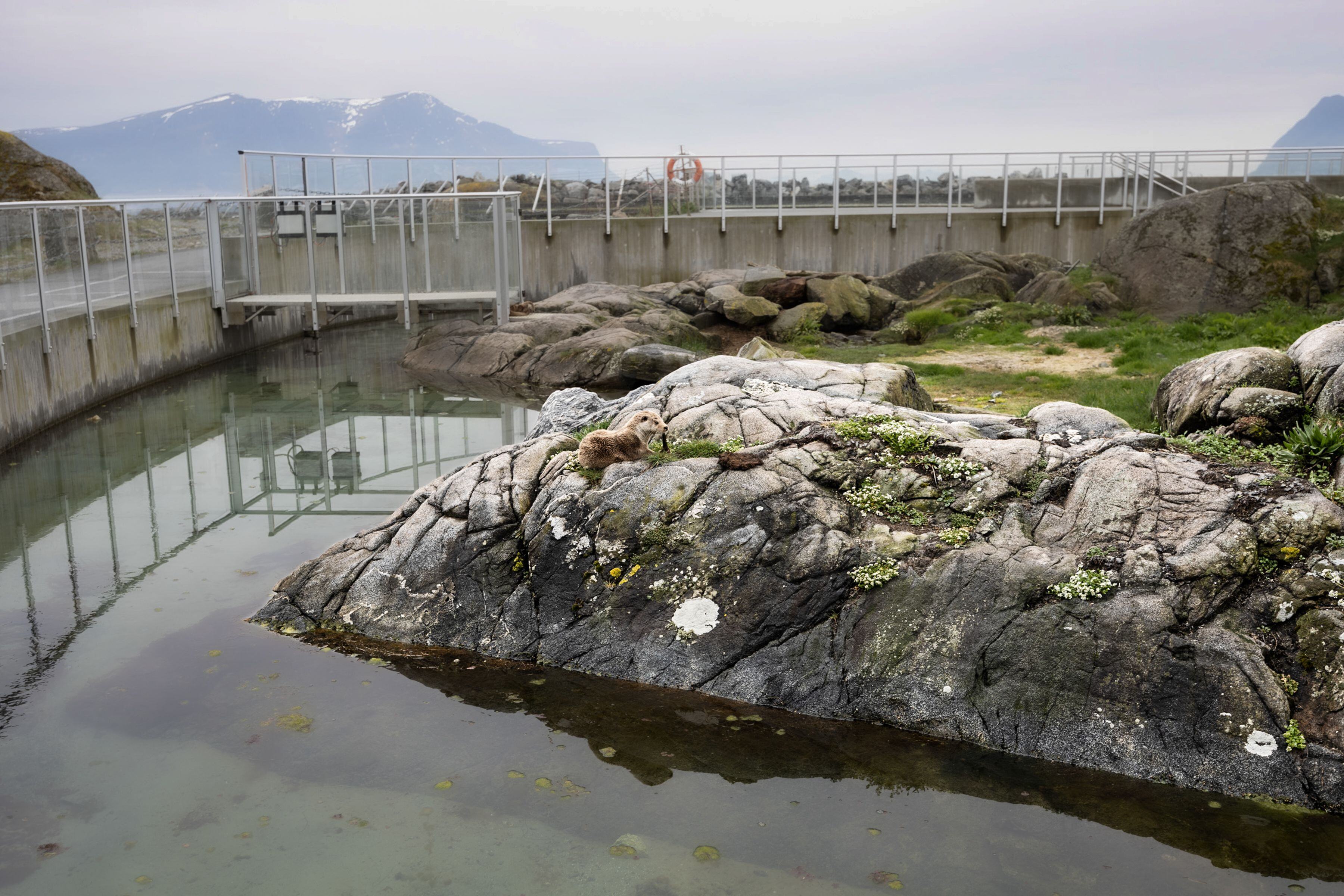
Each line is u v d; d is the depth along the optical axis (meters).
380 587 8.03
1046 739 6.02
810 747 6.16
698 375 9.85
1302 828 5.29
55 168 25.81
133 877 5.04
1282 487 6.68
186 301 20.09
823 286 22.67
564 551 7.61
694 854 5.18
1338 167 26.41
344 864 5.14
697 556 7.23
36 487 12.36
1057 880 4.93
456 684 7.04
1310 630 5.91
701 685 6.85
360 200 22.28
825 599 6.84
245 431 15.60
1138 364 15.14
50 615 8.34
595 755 6.14
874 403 8.59
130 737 6.40
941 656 6.41
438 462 13.75
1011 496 7.23
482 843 5.30
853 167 27.44
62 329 15.23
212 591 8.88
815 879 4.97
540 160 27.72
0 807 5.64
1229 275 20.22
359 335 26.41
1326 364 8.66
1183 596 6.17
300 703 6.82
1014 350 17.91
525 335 21.47
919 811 5.52
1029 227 27.56
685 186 27.61
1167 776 5.70
